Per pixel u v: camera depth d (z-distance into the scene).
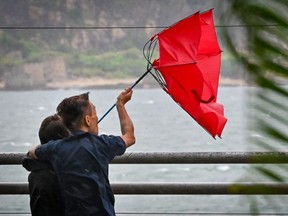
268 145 2.30
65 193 7.26
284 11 2.31
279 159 2.35
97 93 175.12
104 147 7.35
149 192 9.02
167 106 180.88
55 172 7.34
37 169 7.53
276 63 2.29
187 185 8.91
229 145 78.19
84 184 7.21
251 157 2.42
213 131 7.56
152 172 52.91
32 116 150.12
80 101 7.64
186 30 7.13
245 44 2.32
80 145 7.31
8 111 170.00
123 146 7.48
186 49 7.14
